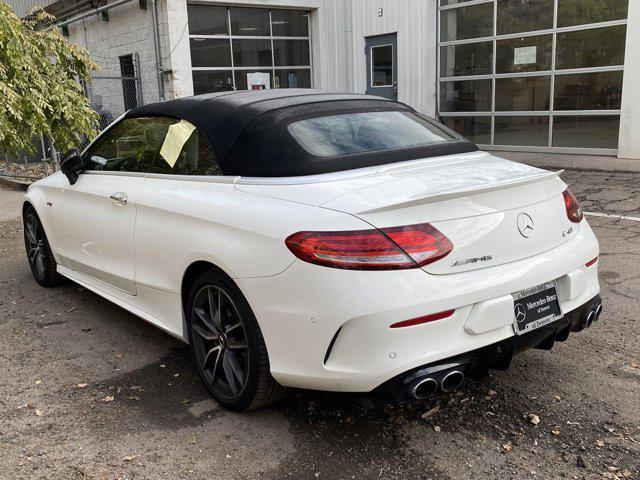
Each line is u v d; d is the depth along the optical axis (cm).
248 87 1457
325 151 307
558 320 292
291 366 273
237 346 306
